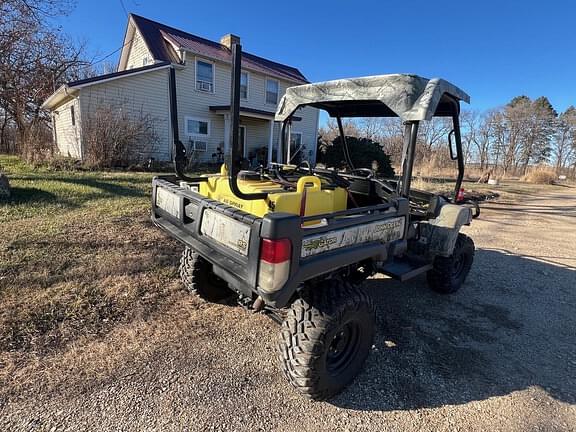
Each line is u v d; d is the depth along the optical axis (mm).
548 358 2727
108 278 3396
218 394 2090
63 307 2826
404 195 2494
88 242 4277
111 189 7578
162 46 15398
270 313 2510
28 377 2092
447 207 3178
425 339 2871
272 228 1610
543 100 55000
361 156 12680
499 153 46656
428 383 2342
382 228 2279
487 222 8125
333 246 1930
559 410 2170
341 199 2568
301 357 1944
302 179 2152
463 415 2076
